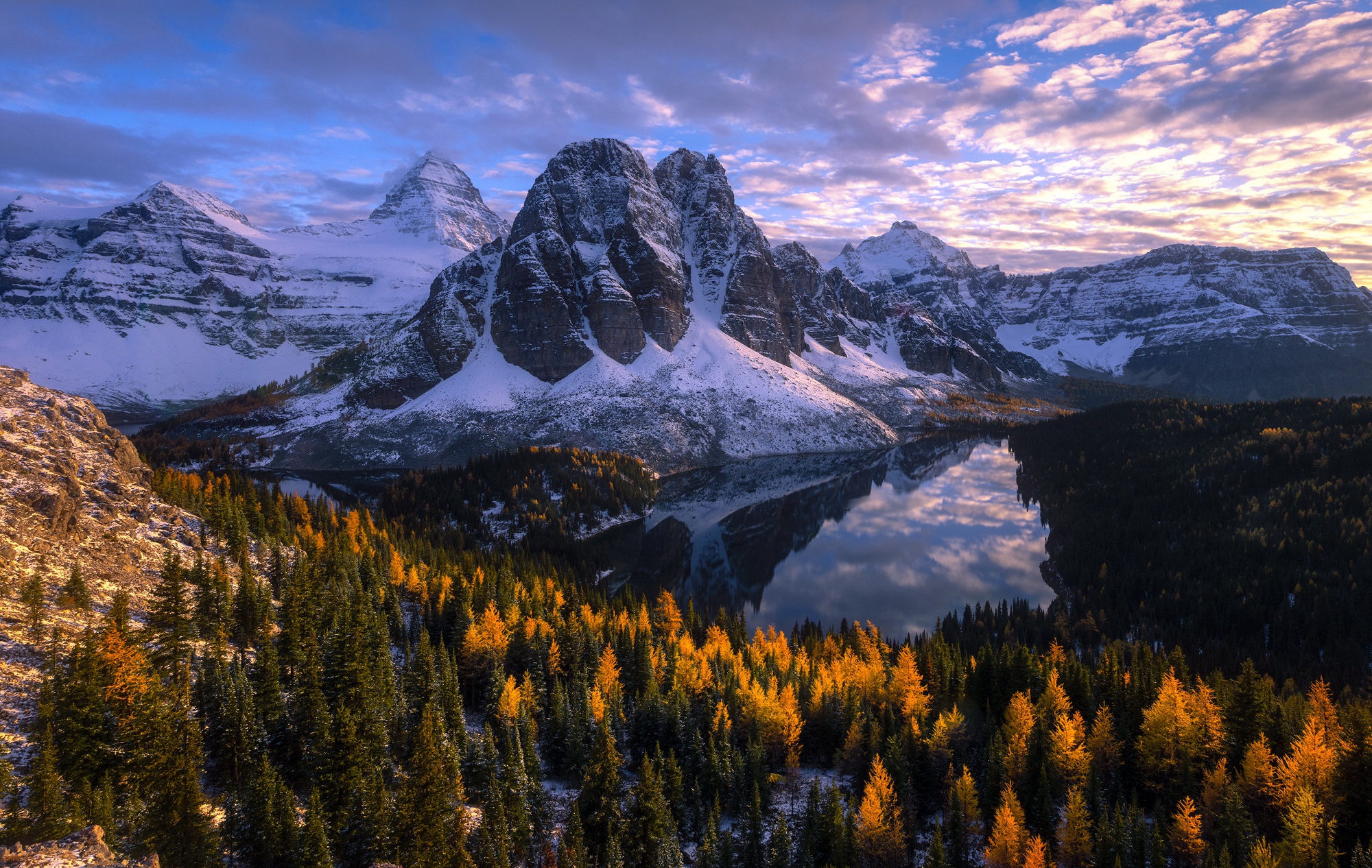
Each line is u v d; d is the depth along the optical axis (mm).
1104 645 103688
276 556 82938
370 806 47969
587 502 180125
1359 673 96812
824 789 66125
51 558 62156
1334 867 50906
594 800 58500
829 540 173000
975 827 59094
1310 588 117188
